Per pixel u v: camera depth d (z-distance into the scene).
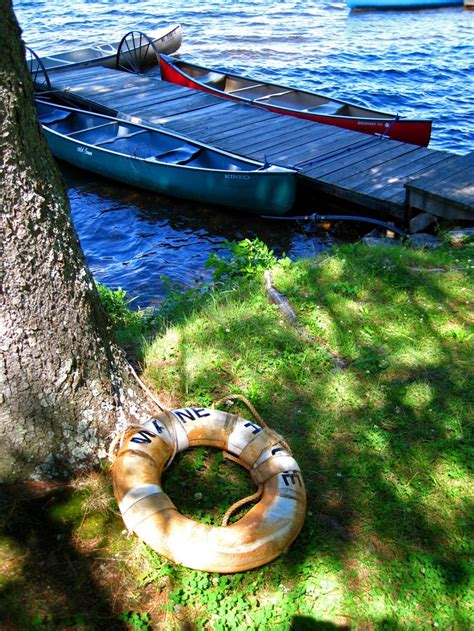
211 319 5.12
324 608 3.04
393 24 23.22
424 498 3.55
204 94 14.27
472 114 15.07
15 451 3.38
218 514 3.46
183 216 10.38
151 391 4.25
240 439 3.69
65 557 3.17
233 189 9.93
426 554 3.26
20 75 2.90
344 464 3.76
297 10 25.64
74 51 18.02
